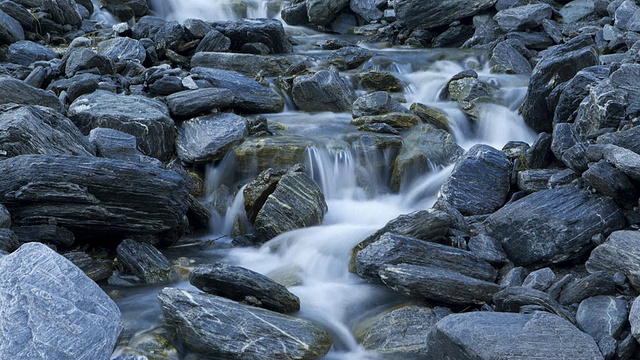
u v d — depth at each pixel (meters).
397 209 9.94
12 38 14.55
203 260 8.63
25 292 5.67
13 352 5.27
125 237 8.53
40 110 9.20
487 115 11.91
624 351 5.96
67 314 5.63
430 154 10.55
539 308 6.48
